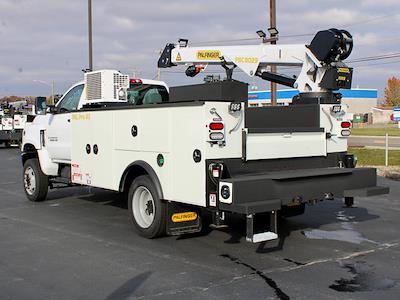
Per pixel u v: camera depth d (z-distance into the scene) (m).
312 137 6.65
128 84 8.64
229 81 5.89
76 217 8.51
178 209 6.52
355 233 7.26
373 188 6.49
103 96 8.28
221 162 5.65
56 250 6.34
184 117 5.91
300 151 6.50
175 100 6.46
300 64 7.81
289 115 7.18
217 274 5.31
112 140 7.33
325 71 7.18
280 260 5.84
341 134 6.98
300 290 4.82
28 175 10.24
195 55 8.77
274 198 5.63
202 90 6.06
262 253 6.15
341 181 6.30
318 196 6.05
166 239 6.87
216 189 5.58
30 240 6.88
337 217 8.48
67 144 8.83
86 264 5.71
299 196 5.86
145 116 6.59
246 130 5.85
